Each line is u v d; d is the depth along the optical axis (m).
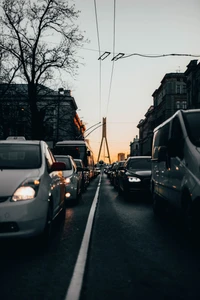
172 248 5.38
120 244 5.66
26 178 5.29
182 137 6.23
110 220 8.21
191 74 45.66
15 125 28.28
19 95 27.98
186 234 6.27
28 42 26.97
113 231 6.81
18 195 4.94
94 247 5.46
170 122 7.38
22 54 26.50
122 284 3.72
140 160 13.79
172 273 4.10
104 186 23.91
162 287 3.62
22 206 4.88
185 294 3.42
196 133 6.04
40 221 5.04
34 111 27.67
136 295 3.40
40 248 5.31
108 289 3.56
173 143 6.22
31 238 5.26
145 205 11.42
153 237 6.22
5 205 4.82
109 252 5.12
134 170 13.14
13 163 5.98
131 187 12.46
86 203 12.10
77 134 44.97
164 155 7.74
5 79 26.25
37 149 6.53
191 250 5.24
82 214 9.22
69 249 5.29
